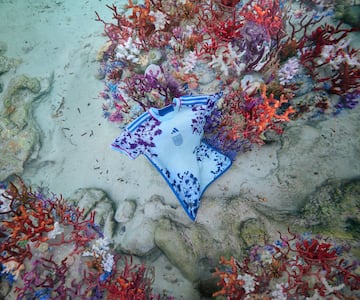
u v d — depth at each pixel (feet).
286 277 4.91
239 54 6.20
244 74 6.50
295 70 5.96
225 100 6.20
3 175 7.16
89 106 7.81
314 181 5.44
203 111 5.12
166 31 7.32
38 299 5.61
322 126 5.86
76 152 7.41
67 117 7.84
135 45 7.26
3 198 6.24
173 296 5.48
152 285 5.65
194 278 5.29
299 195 5.46
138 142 5.00
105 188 6.87
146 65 7.26
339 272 4.58
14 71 8.77
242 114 5.89
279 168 5.77
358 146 5.52
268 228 5.12
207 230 5.42
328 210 4.94
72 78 8.33
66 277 5.83
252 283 4.81
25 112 7.71
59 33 9.25
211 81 6.70
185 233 5.41
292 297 4.74
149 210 5.98
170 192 6.34
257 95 6.28
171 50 7.27
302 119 6.11
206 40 7.08
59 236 6.15
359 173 5.28
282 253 4.84
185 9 7.19
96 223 6.27
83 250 5.98
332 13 6.95
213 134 6.10
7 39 9.31
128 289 5.23
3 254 5.91
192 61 6.59
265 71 6.34
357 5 6.63
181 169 5.21
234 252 5.19
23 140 7.34
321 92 6.08
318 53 6.13
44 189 7.16
